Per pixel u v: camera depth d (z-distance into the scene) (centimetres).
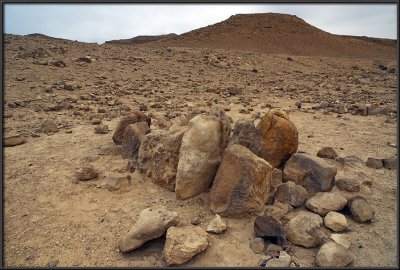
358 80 1964
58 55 1733
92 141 671
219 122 462
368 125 855
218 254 346
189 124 455
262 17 5784
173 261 327
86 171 496
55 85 1211
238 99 1229
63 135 710
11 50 1658
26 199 446
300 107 1091
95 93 1184
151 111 961
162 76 1670
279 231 360
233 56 2536
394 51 5278
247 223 397
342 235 367
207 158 445
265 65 2470
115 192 470
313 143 689
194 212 421
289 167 481
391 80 1969
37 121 816
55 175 511
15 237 374
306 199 430
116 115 888
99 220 407
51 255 349
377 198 456
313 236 358
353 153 634
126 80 1481
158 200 450
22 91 1101
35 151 611
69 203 441
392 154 627
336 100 1248
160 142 498
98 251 356
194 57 2316
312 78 2103
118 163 541
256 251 350
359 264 332
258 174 403
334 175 459
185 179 441
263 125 484
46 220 405
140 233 351
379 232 383
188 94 1286
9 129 733
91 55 1883
